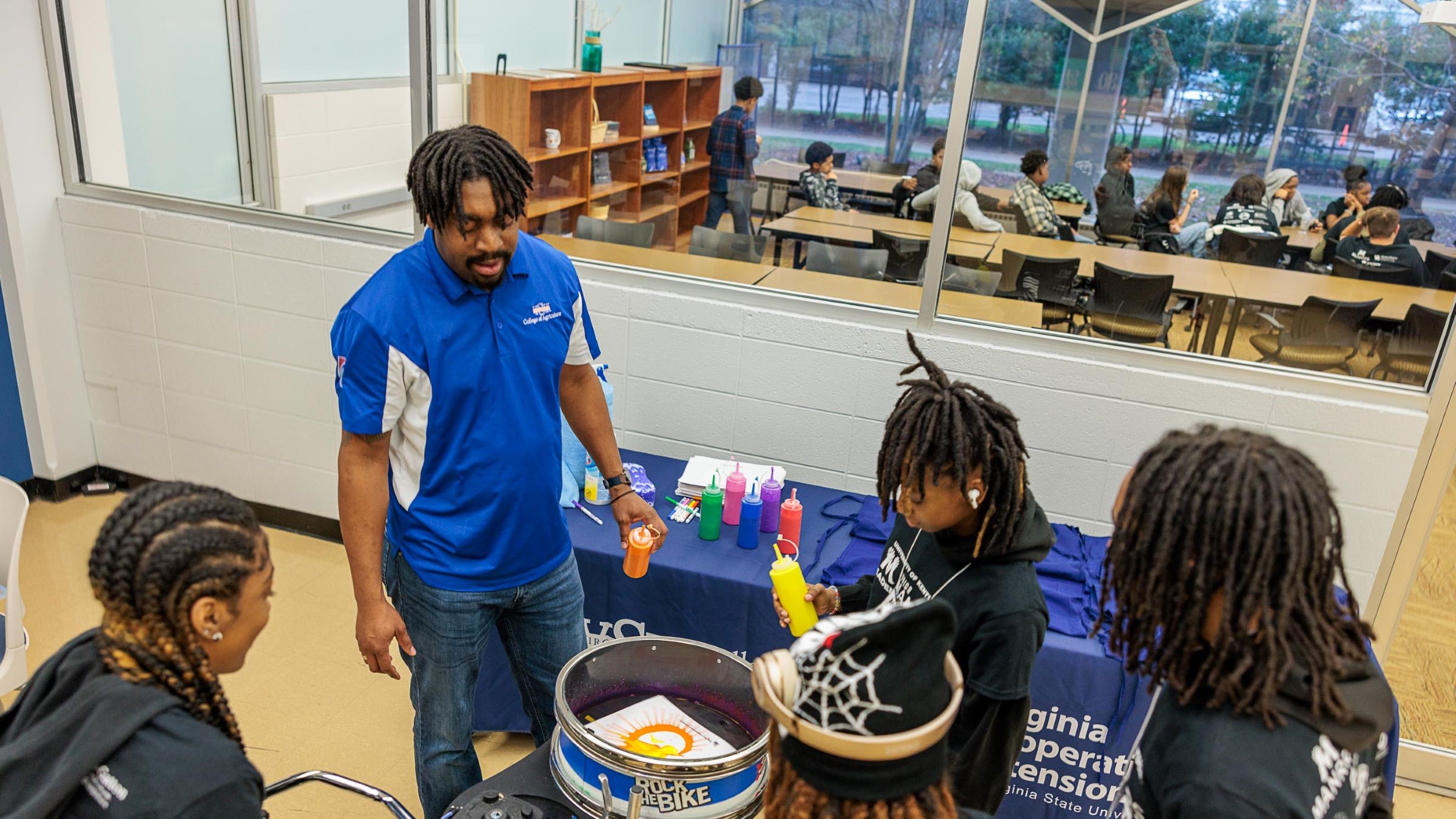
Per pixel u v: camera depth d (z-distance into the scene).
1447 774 2.74
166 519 1.07
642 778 1.41
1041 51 2.71
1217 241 2.72
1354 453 2.64
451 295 1.76
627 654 1.67
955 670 0.99
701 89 3.14
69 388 3.75
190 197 3.45
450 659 1.93
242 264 3.42
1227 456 0.91
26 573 3.31
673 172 3.21
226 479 3.74
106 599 1.08
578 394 2.10
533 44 3.23
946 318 2.92
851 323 2.91
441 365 1.76
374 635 1.80
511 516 1.89
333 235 3.32
